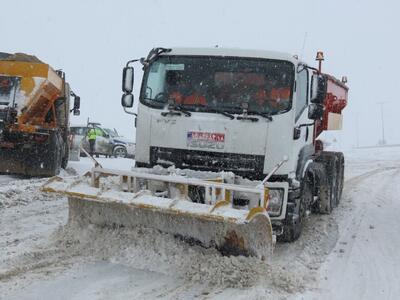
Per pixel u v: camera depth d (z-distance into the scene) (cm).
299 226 753
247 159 674
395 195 1330
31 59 1372
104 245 613
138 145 718
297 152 718
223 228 571
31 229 743
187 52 725
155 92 720
